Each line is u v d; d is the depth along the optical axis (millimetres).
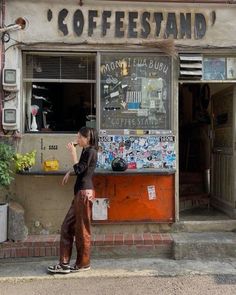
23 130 6918
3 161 6258
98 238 6523
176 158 6934
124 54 6898
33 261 6340
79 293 5145
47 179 6816
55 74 7004
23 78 6945
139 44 6840
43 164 6750
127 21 6848
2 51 6711
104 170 6621
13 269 6020
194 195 8406
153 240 6453
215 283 5422
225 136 7750
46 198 6820
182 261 6277
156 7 6863
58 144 6871
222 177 7867
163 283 5441
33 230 6801
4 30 6637
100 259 6395
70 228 5848
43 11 6777
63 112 7059
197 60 6863
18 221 6402
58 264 5949
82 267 5859
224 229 6977
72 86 7051
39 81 6977
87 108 7031
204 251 6340
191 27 6898
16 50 6758
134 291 5184
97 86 6883
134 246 6445
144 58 6926
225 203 7656
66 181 6320
